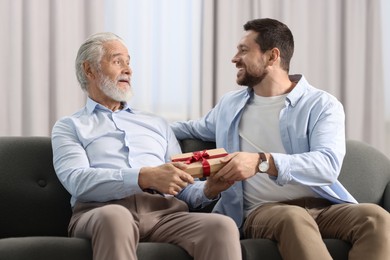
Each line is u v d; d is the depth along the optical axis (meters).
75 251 2.18
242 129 2.77
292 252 2.28
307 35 4.30
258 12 4.20
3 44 3.70
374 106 4.40
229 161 2.42
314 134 2.64
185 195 2.68
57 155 2.58
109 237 2.12
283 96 2.76
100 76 2.71
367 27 4.40
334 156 2.55
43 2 3.78
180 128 2.96
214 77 4.14
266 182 2.68
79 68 2.77
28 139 2.78
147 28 4.00
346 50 4.35
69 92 3.83
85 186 2.42
